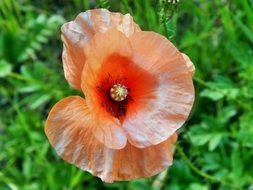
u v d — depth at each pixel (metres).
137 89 0.15
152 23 0.22
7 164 0.23
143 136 0.15
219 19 0.25
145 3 0.22
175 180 0.22
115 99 0.15
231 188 0.21
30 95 0.25
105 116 0.15
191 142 0.21
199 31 0.24
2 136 0.23
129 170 0.15
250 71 0.22
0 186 0.22
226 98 0.23
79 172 0.22
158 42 0.14
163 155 0.15
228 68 0.24
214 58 0.24
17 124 0.23
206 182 0.22
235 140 0.23
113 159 0.15
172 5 0.17
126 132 0.15
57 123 0.15
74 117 0.15
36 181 0.23
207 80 0.24
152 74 0.15
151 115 0.15
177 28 0.26
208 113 0.24
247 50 0.22
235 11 0.24
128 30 0.15
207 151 0.22
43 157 0.23
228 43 0.23
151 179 0.22
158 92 0.15
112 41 0.14
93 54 0.14
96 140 0.15
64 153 0.15
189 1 0.24
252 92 0.22
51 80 0.25
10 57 0.25
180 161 0.22
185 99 0.15
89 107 0.14
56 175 0.22
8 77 0.25
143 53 0.15
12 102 0.25
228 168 0.21
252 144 0.21
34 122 0.24
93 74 0.14
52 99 0.24
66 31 0.15
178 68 0.15
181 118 0.15
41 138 0.23
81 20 0.15
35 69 0.24
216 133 0.22
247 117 0.22
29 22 0.25
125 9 0.22
